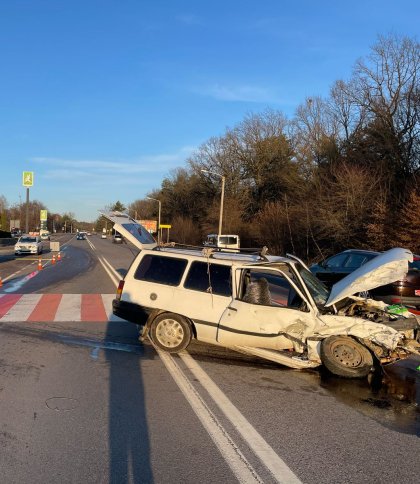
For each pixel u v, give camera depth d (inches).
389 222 1060.5
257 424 178.9
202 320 273.9
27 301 491.2
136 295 290.2
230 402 202.4
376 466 147.0
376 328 242.8
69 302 487.5
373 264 263.3
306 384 233.8
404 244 979.3
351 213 1186.6
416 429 179.2
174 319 280.2
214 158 2593.5
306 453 154.9
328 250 1307.8
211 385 225.3
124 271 899.4
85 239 3644.2
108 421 176.9
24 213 5457.7
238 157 2412.6
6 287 617.3
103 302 490.9
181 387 220.1
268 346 259.6
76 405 192.7
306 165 1781.5
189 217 2962.6
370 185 1182.9
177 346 279.9
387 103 1339.8
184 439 162.7
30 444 155.6
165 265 291.9
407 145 1238.9
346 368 241.1
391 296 410.6
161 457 148.6
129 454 150.3
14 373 235.0
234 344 265.0
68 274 822.5
